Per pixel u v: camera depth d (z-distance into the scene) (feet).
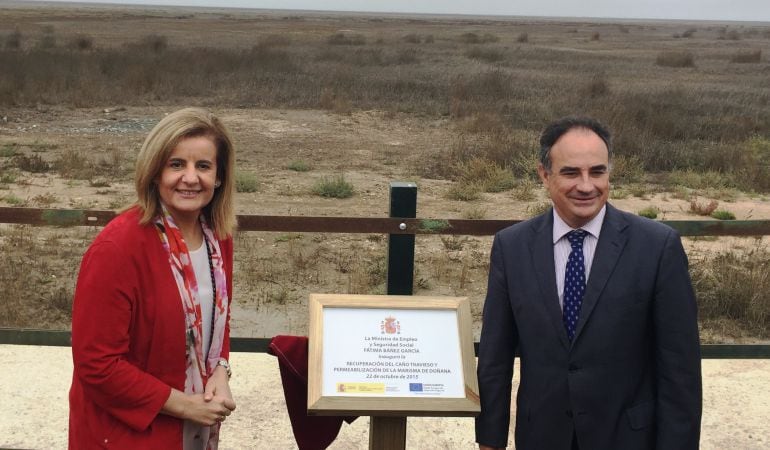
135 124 53.06
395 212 10.63
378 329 8.09
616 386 7.31
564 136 7.37
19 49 96.78
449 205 32.94
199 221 7.56
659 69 111.86
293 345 8.70
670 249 7.22
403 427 8.23
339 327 8.06
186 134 6.93
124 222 6.85
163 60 84.28
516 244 7.77
